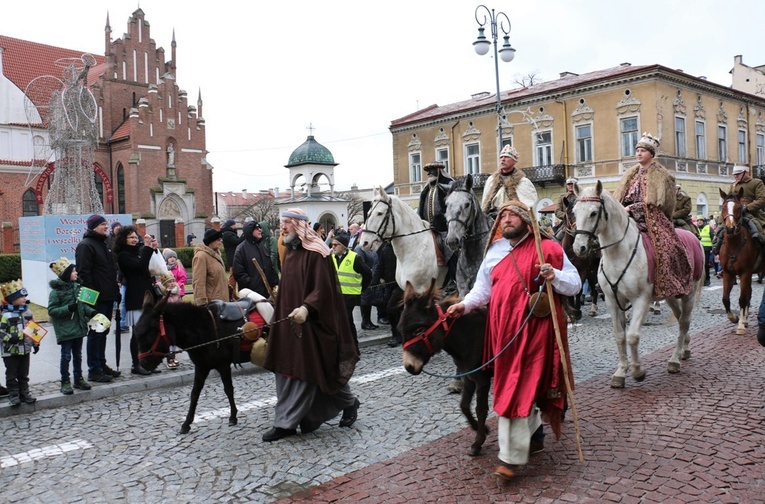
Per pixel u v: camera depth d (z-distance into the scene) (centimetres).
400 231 909
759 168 3878
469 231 791
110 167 4562
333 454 578
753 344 966
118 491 512
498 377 489
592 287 1333
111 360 1005
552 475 505
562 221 1305
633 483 483
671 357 882
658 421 622
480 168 3819
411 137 4159
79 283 820
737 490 465
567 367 505
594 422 630
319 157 4447
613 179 3278
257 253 983
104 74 4581
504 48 2062
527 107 3588
